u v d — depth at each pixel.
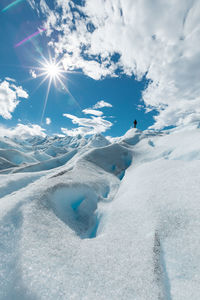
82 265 3.56
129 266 3.51
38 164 37.88
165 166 9.40
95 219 6.87
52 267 3.37
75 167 12.45
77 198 7.82
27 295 2.81
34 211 5.25
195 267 3.15
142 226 4.90
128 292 2.92
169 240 4.01
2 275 3.18
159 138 24.12
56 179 8.41
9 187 16.44
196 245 3.59
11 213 4.92
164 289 2.93
